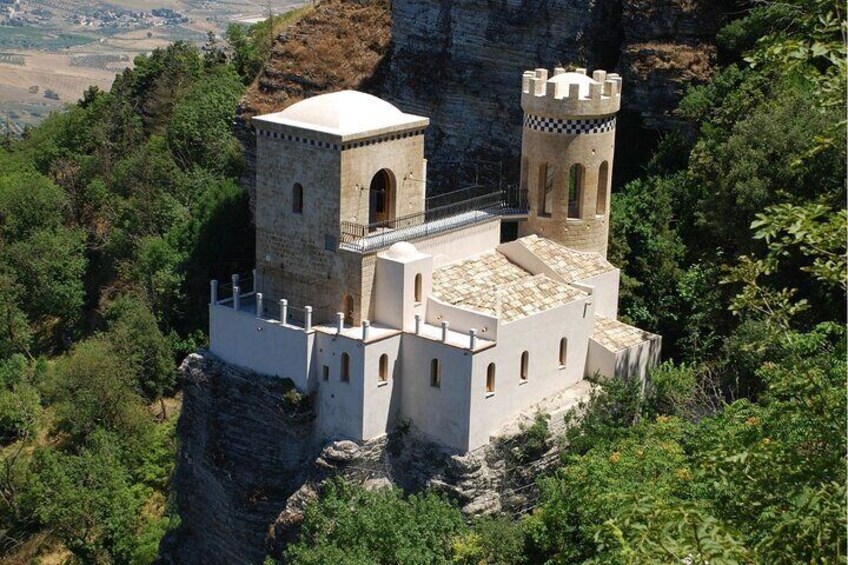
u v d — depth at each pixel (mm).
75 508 77188
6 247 105500
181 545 67000
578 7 83125
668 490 45844
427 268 60625
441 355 58500
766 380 47938
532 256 64750
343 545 55156
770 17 76312
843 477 37094
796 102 69750
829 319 63156
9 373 96188
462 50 88062
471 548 53719
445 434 59031
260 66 121688
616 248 71938
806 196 66000
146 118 123312
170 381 90812
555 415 60562
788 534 35969
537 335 60438
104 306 102312
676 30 81000
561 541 51906
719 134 74250
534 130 66000
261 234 63062
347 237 60312
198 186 108562
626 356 63344
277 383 60906
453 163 89375
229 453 63156
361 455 59062
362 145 60375
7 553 79750
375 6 100375
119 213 108812
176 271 94250
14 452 88188
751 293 41281
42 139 129500
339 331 59281
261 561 62594
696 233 73125
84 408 86000
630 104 81062
